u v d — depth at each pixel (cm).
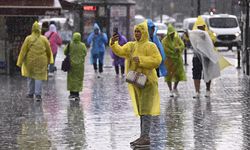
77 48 2927
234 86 3472
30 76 2938
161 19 10562
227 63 3036
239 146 1856
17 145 1908
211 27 7512
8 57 4356
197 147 1848
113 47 1945
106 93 3206
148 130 1920
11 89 3419
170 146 1869
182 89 3338
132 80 1909
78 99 2952
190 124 2242
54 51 4194
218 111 2542
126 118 2392
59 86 3572
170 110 2584
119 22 8312
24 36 4369
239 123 2252
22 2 4125
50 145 1903
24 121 2344
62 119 2383
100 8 8238
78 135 2061
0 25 4356
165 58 2980
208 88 2994
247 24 4188
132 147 1869
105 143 1930
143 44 1945
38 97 2920
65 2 4528
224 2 10038
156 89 1938
